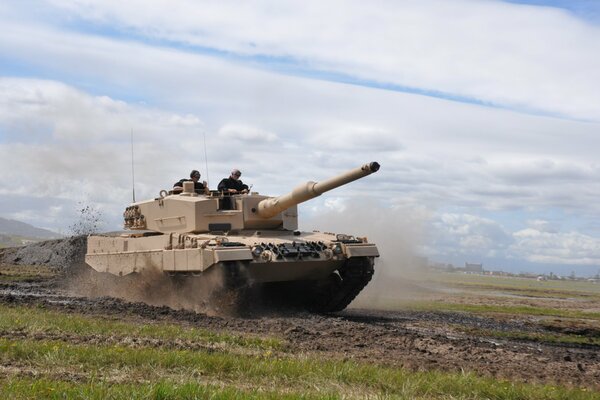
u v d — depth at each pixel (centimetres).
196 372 1123
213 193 2450
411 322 2227
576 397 1098
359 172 2002
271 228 2458
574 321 2580
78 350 1208
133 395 901
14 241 18038
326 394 988
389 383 1113
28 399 892
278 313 2189
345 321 2030
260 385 1077
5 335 1412
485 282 7638
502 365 1402
